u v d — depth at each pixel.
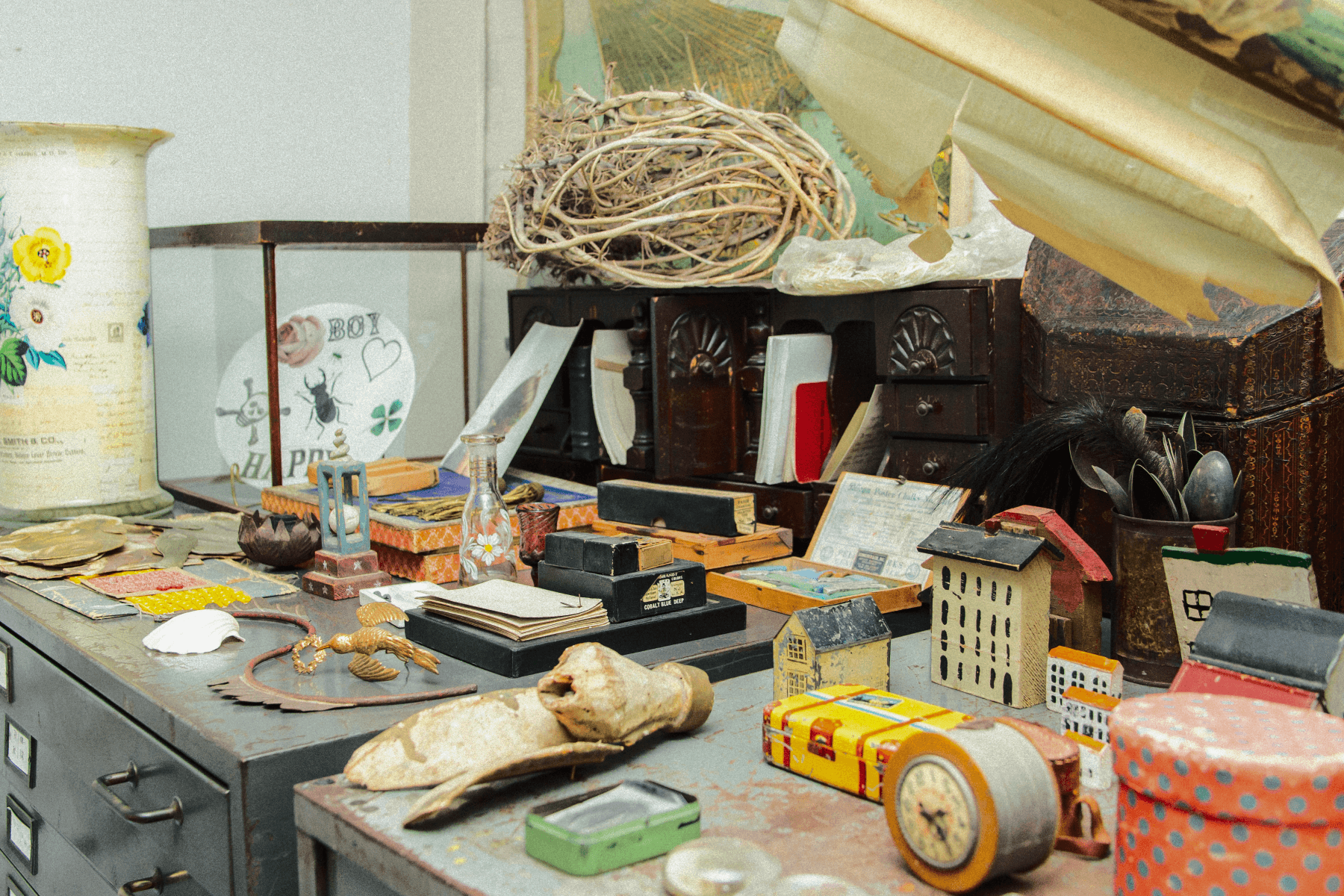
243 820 0.93
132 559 1.66
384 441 2.19
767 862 0.68
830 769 0.88
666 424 1.68
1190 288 0.87
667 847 0.76
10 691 1.51
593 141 1.68
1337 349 0.84
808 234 1.77
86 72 2.24
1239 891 0.61
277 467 1.95
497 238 1.90
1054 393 1.30
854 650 1.06
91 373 1.90
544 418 2.05
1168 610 1.07
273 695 1.08
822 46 0.89
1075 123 0.77
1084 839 0.77
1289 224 0.77
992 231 1.47
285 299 1.99
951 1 0.80
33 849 1.49
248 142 2.44
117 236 1.91
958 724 0.88
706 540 1.49
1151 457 1.08
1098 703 0.94
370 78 2.60
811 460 1.64
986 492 1.30
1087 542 1.33
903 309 1.46
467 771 0.87
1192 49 0.75
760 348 1.72
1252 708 0.69
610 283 1.96
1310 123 0.76
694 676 1.00
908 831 0.72
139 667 1.19
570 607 1.19
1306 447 1.11
